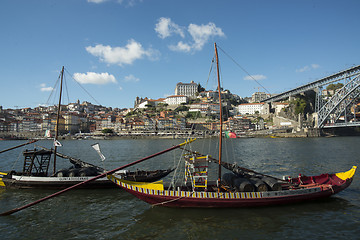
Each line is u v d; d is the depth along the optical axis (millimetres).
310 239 13758
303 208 18312
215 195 17594
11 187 24734
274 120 190500
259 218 16516
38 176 25875
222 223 15773
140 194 18359
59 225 15992
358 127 173125
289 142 107000
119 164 43000
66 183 23844
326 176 22375
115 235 14477
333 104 145250
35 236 14438
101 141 142500
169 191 17906
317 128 157625
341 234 14320
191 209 18016
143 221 16328
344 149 70250
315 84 164000
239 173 20578
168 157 53031
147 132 184125
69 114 195500
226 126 181625
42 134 174000
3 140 159125
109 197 22000
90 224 16078
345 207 18578
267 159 49469
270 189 18828
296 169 37000
